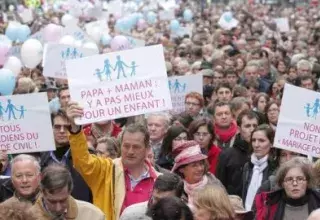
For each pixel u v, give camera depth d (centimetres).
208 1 10875
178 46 4309
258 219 1427
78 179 1609
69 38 3088
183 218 1059
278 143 1706
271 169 1738
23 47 2889
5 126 1645
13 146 1653
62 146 1694
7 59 2773
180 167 1477
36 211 1204
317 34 5075
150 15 6181
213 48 4097
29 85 2395
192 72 3231
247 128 1855
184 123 2141
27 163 1355
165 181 1248
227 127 2092
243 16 7012
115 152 1717
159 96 1581
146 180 1428
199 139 1884
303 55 3638
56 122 1683
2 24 5100
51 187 1195
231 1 11338
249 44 4581
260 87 3080
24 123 1644
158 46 1580
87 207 1292
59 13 6103
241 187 1839
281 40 5312
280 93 2911
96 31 4072
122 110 1574
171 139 1747
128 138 1405
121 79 1575
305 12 8969
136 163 1410
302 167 1395
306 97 1694
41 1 6994
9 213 1039
